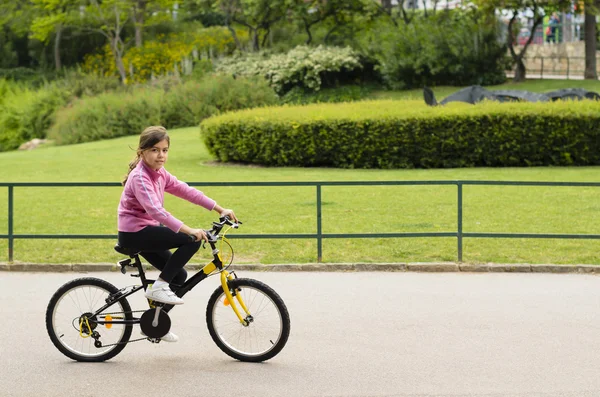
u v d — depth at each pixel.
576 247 11.98
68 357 7.12
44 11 57.00
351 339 7.59
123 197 6.77
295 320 8.27
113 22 58.34
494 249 11.88
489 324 8.07
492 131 20.53
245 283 6.95
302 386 6.34
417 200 16.08
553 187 17.45
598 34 55.69
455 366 6.79
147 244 6.72
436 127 20.67
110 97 35.84
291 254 11.62
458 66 42.97
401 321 8.21
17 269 10.91
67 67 62.38
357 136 20.95
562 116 20.30
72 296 7.11
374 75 46.31
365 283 9.98
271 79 44.12
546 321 8.16
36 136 39.88
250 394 6.19
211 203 6.86
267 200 16.31
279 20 50.97
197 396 6.16
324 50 45.28
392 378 6.51
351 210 15.01
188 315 8.51
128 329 7.05
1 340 7.68
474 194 16.70
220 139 22.55
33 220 14.66
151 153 6.62
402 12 50.53
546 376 6.52
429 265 10.70
